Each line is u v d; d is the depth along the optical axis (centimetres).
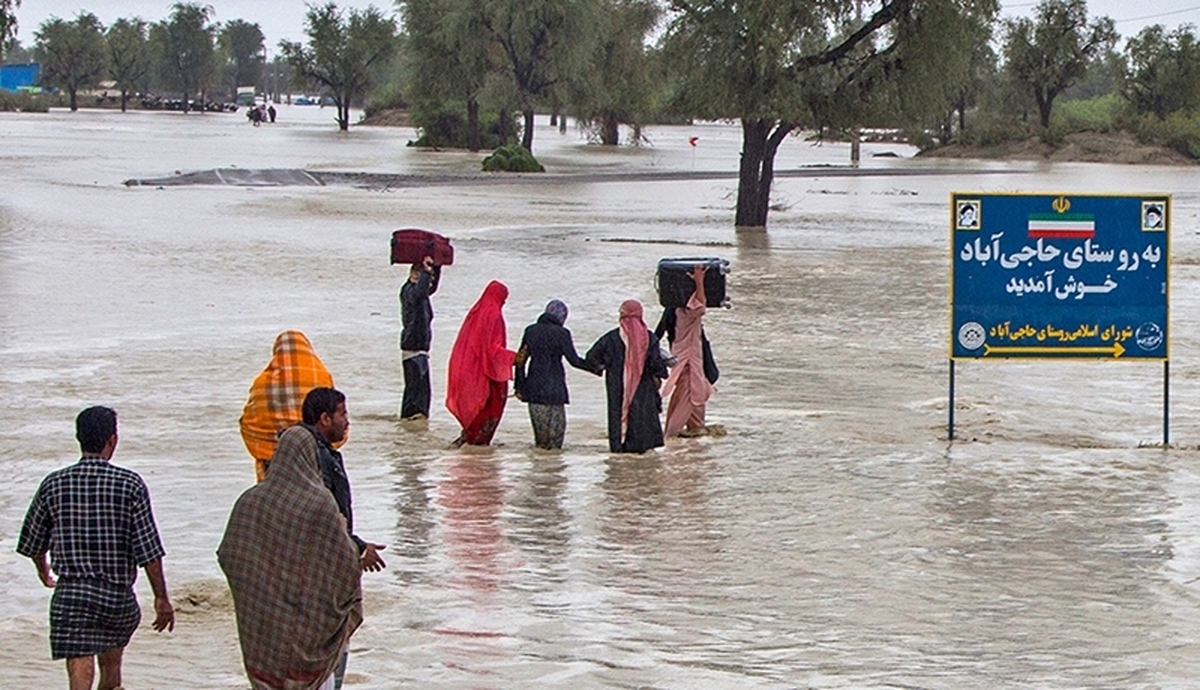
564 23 9538
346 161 8975
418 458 1509
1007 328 1574
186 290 3075
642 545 1150
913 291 3275
